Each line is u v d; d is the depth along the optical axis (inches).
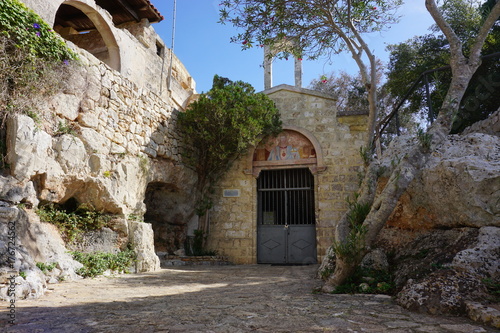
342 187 523.8
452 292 150.7
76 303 171.0
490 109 393.4
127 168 365.7
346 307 159.8
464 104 394.0
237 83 521.0
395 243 259.6
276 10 337.1
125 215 347.6
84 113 321.4
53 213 283.4
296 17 344.5
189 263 461.7
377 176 254.7
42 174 273.1
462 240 201.6
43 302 170.7
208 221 543.8
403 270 205.3
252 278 297.0
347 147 536.1
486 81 383.9
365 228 201.6
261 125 518.0
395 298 178.1
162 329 120.4
